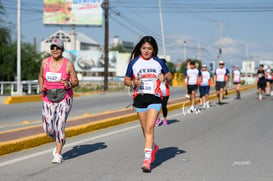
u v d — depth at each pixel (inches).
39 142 326.6
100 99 964.6
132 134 397.7
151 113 242.5
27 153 297.3
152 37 244.8
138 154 297.3
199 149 318.3
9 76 1600.6
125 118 491.8
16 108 702.5
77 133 385.4
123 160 276.4
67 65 258.2
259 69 927.7
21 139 310.2
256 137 379.9
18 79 939.3
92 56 2751.0
